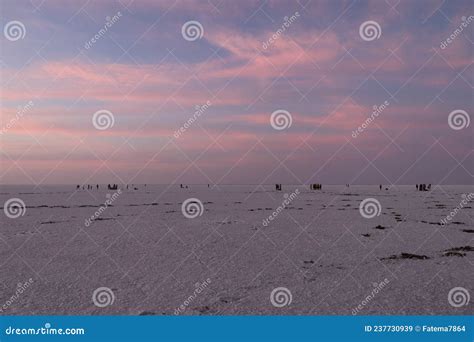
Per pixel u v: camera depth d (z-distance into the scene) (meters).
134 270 14.35
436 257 16.20
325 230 23.38
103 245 19.03
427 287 12.20
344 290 11.98
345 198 53.12
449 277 13.20
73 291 12.06
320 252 17.30
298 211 34.47
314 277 13.38
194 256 16.55
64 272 14.13
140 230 23.58
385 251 17.42
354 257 16.27
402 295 11.50
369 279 13.05
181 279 13.20
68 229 24.12
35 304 11.02
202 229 23.88
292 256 16.48
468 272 13.82
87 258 16.33
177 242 19.67
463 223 26.55
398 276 13.39
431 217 29.95
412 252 17.23
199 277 13.40
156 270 14.35
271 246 18.62
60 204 43.28
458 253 16.78
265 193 69.94
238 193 70.38
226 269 14.45
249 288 12.23
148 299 11.35
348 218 29.28
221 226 25.12
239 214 32.12
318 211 34.50
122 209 36.88
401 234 21.97
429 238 20.70
